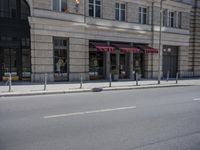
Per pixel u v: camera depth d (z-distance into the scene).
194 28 34.44
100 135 6.65
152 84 21.89
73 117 8.65
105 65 25.83
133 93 16.19
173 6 31.09
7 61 21.72
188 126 7.70
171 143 6.10
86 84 20.22
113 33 25.64
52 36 21.56
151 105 11.38
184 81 26.45
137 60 28.64
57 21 21.53
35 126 7.46
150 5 28.75
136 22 27.53
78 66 23.33
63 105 11.08
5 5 21.61
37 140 6.19
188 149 5.70
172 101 12.73
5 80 21.64
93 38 24.28
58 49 22.36
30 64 21.86
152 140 6.30
